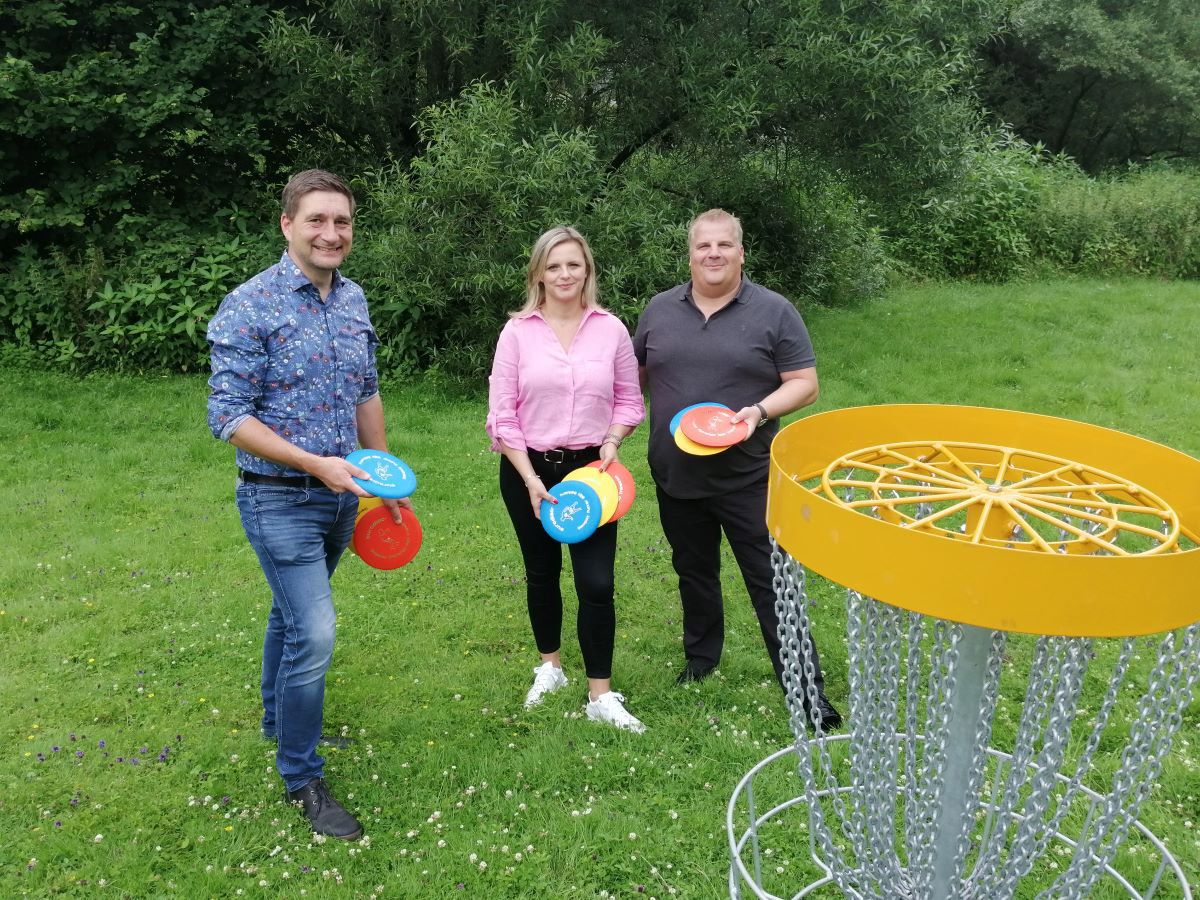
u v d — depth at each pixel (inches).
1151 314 413.7
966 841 71.6
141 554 175.9
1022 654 141.7
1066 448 81.8
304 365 95.9
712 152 352.8
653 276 292.8
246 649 141.9
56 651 139.7
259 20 330.6
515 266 283.9
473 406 283.0
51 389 280.8
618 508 111.5
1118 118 937.5
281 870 95.3
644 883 94.3
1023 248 531.8
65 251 328.5
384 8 320.2
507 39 311.4
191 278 311.7
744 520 118.6
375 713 125.3
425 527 191.9
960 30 327.9
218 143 332.8
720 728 120.6
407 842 100.2
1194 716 123.3
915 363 326.3
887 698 75.7
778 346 115.5
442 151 285.4
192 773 110.3
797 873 95.3
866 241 460.1
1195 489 71.2
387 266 290.4
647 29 328.5
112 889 92.7
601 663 123.0
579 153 290.5
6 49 321.1
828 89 319.6
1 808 103.8
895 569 58.1
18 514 193.8
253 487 97.0
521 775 111.0
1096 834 68.0
